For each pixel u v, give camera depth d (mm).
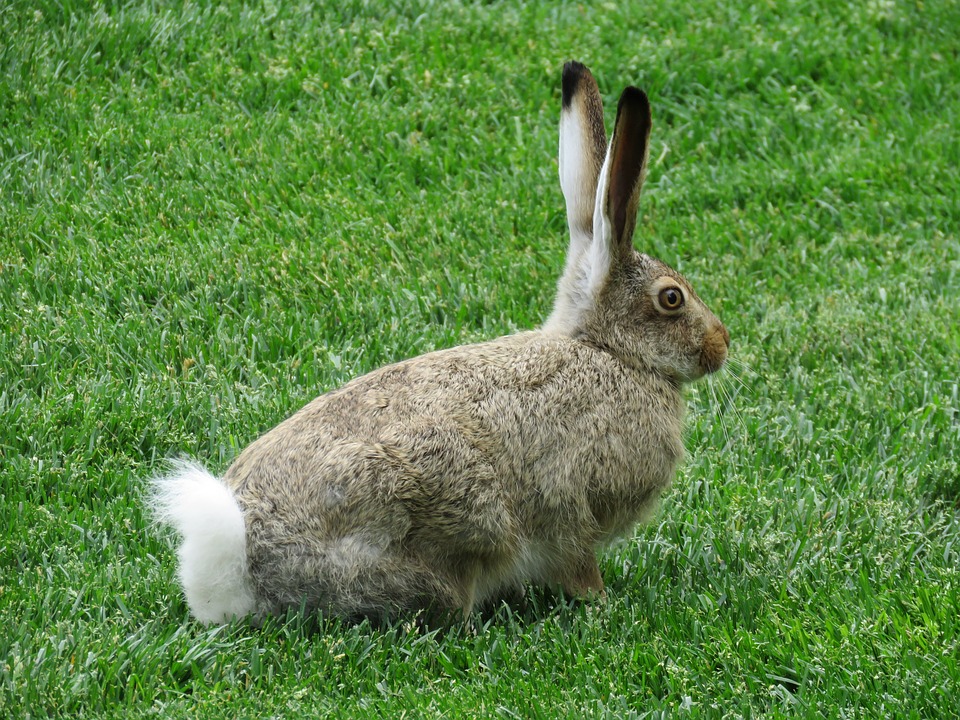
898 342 20281
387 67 26562
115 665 12508
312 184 23297
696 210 24328
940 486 16938
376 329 19500
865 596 14156
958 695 12289
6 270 19984
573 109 15641
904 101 27859
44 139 23453
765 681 12852
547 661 13180
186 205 22469
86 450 16453
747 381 19203
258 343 18891
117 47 25922
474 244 22141
